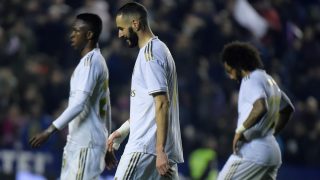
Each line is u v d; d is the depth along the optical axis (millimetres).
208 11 57000
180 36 53688
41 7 56094
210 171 46094
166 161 20484
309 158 50938
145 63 21109
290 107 26109
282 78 56812
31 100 49562
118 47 52375
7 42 52625
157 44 21328
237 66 25594
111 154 24422
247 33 58000
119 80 51781
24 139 46062
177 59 52719
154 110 21172
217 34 55906
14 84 50781
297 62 58500
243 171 25266
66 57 54219
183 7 58188
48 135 23734
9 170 44969
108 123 24906
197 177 46062
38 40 54562
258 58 25688
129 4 21609
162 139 20578
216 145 48406
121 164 21422
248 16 58031
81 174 24234
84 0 58500
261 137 25219
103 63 24531
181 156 21672
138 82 21359
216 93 52844
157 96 20812
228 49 25812
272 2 59719
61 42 54625
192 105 52094
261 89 25078
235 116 49438
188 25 56250
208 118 51625
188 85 52344
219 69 54812
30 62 52219
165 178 21344
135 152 21156
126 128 23672
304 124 52344
